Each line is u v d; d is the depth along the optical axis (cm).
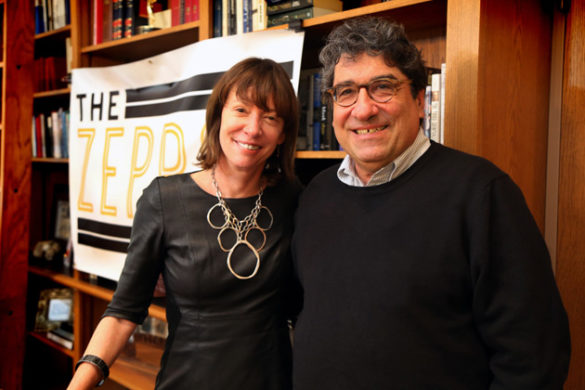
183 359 133
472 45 130
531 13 152
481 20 129
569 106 159
